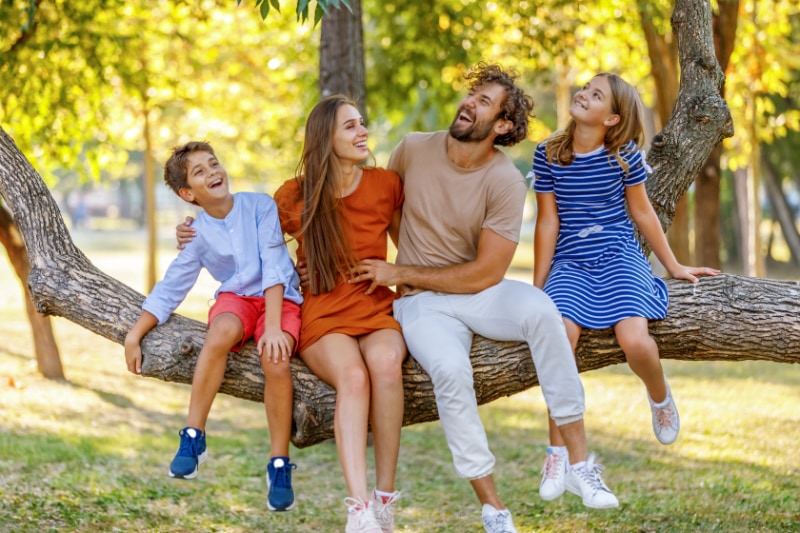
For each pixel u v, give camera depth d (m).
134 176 43.97
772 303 3.93
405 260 4.02
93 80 9.84
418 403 3.93
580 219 4.09
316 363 3.77
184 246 3.98
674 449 7.30
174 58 11.78
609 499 3.67
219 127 13.23
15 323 14.16
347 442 3.53
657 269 13.62
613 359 3.96
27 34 8.59
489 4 10.55
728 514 5.50
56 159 9.95
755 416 8.37
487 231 3.84
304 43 11.19
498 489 6.40
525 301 3.74
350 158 3.81
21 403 8.66
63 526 5.09
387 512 3.64
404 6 10.52
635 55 12.36
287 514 5.82
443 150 3.94
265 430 8.43
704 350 3.99
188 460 3.74
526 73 12.32
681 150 4.53
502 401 9.80
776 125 14.39
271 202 4.00
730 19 9.70
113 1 9.08
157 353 3.94
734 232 28.27
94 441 7.30
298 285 4.00
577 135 4.04
